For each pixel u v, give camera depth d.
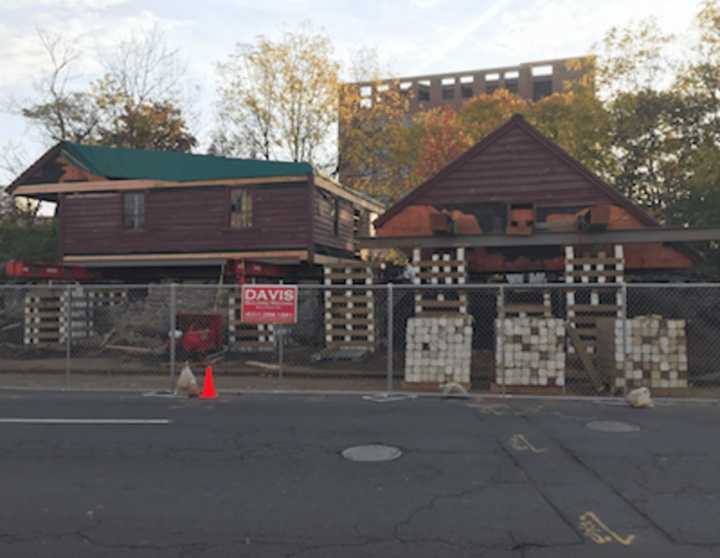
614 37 30.50
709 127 27.50
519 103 35.47
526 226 14.65
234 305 16.75
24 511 5.34
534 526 4.98
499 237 14.79
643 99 28.83
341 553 4.48
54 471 6.49
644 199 30.03
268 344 16.80
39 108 33.97
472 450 7.32
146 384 12.93
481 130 34.50
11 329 20.42
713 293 16.83
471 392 11.75
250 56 33.47
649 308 17.05
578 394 11.62
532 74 79.50
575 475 6.34
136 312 20.06
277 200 20.69
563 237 14.56
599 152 30.22
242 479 6.21
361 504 5.48
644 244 16.33
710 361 13.88
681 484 6.05
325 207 22.23
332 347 15.73
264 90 33.69
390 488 5.92
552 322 11.45
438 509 5.36
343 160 35.47
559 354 11.41
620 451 7.29
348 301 15.81
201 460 6.89
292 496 5.70
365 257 27.28
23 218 33.09
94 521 5.10
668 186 28.56
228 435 8.09
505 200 16.97
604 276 14.30
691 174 26.92
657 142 29.08
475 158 17.19
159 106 36.16
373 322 15.95
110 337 19.09
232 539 4.73
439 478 6.24
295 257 20.34
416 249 15.22
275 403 10.55
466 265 15.58
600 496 5.70
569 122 31.11
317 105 33.84
